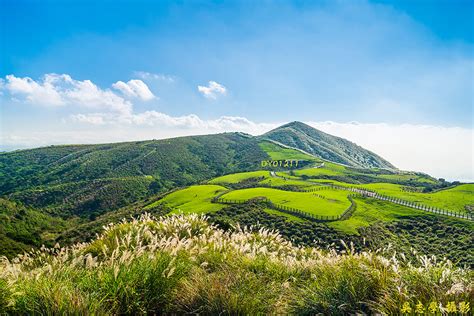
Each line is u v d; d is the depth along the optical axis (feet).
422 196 351.67
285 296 16.65
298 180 485.56
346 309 14.58
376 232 209.05
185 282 16.94
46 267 19.93
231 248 26.58
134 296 15.66
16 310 13.73
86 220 410.31
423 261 16.69
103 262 21.36
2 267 18.47
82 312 13.37
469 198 340.39
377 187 428.15
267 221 230.27
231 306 14.78
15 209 339.98
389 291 14.40
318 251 29.86
